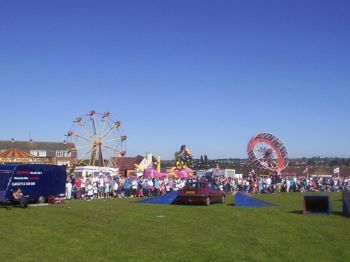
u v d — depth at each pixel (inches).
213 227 780.0
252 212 1046.4
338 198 1678.2
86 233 672.4
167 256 525.7
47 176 1210.6
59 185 1253.1
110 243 597.0
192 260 508.1
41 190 1190.9
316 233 729.0
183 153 3745.1
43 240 607.8
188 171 2952.8
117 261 494.6
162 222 832.9
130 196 1712.6
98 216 893.8
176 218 903.1
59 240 609.9
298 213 1039.0
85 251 543.5
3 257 502.9
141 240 627.5
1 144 4665.4
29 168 1150.3
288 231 745.6
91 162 3129.9
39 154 4709.6
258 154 2923.2
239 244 616.4
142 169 3289.9
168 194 1369.3
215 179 2164.1
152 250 558.9
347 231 757.9
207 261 505.7
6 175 1099.3
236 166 4037.9
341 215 1004.6
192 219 894.4
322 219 924.6
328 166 4520.2
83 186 1563.7
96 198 1589.6
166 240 634.2
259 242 634.8
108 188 1690.5
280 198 1635.1
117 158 3218.5
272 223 845.8
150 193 1759.4
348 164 4933.6
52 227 725.3
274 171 2920.8
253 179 2228.1
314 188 2412.6
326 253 565.9
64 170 1273.4
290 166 4343.0
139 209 1088.2
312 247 603.8
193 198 1261.1
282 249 586.2
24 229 699.4
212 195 1294.3
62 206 1129.4
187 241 629.6
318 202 1034.1
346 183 2487.7
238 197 1267.2
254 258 526.3
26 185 1139.3
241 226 799.1
